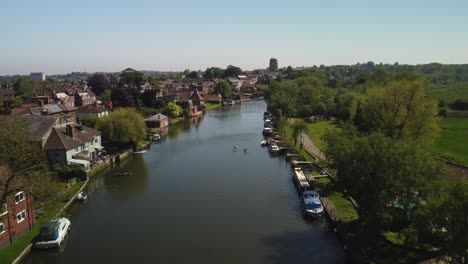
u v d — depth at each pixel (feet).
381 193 146.61
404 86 252.42
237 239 175.52
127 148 360.69
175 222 196.34
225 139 428.97
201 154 354.54
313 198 208.33
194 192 244.22
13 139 145.07
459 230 110.01
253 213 207.10
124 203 226.79
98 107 498.69
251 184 260.01
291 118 544.62
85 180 266.57
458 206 108.68
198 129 507.30
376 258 141.90
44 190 159.02
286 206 217.15
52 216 182.70
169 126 537.65
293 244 169.78
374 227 157.99
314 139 398.42
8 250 160.25
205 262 155.12
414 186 146.92
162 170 299.58
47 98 503.20
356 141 161.68
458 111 535.19
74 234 184.24
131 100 577.02
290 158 325.01
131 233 184.24
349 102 496.64
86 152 302.66
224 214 206.18
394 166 147.95
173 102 630.33
